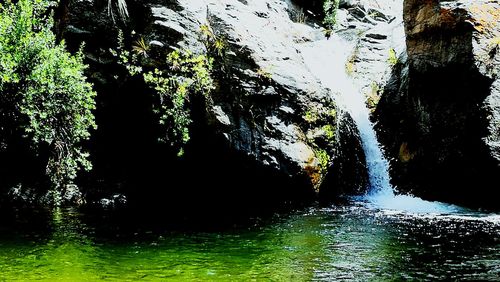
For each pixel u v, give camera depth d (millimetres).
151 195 11891
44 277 5785
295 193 10984
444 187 11492
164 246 7426
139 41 11547
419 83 12445
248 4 14602
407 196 12164
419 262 6504
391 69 14352
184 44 11398
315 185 10992
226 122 10898
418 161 12109
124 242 7645
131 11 11930
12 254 6793
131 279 5797
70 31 11695
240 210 10539
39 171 10727
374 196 12328
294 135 11086
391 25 17000
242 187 11250
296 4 18750
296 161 10766
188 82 11141
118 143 12148
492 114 10484
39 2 10781
